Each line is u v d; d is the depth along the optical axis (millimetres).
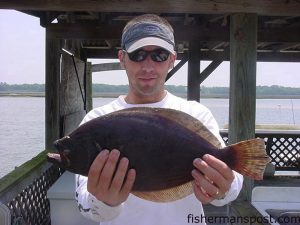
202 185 1582
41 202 4758
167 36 2014
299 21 7156
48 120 5758
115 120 1655
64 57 6559
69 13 5980
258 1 3980
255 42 4059
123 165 1584
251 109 4074
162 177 1664
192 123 1686
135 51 1991
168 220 1947
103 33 6805
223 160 1615
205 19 7051
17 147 10945
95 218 1793
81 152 1663
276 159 8438
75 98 7789
